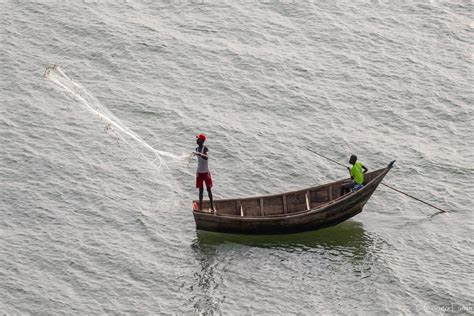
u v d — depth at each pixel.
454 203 132.62
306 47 171.25
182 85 158.88
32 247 119.44
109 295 111.50
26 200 128.62
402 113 155.00
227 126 148.75
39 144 141.00
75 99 152.75
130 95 155.12
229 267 117.62
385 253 121.12
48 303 109.81
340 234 125.31
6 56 161.62
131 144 143.25
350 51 170.50
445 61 169.38
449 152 145.25
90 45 166.88
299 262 119.06
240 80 161.00
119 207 128.75
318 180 138.00
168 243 121.88
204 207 125.25
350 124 151.62
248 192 134.38
